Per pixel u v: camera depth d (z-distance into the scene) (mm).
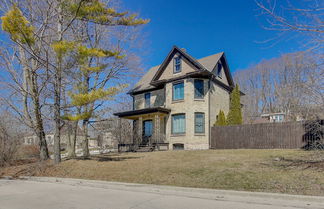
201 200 6105
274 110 40344
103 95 11211
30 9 12625
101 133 27844
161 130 21453
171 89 21344
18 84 12586
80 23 16203
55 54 12305
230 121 19875
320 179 6777
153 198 6434
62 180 9672
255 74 47688
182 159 12297
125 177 9188
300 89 9656
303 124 14523
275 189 6352
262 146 16078
